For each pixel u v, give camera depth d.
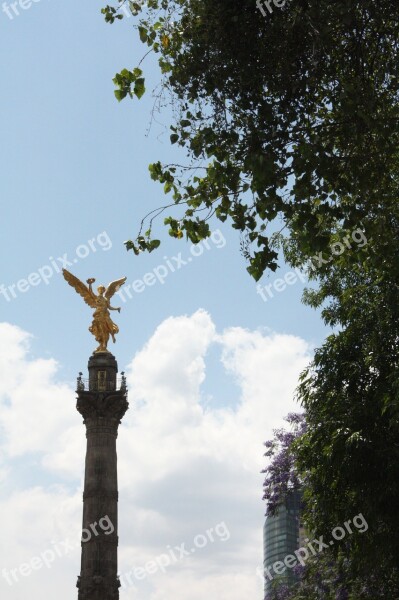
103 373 87.56
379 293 36.16
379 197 27.45
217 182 26.98
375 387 36.75
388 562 36.16
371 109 25.39
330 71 26.69
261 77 25.97
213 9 25.84
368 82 26.72
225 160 27.12
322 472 37.22
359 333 37.28
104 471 83.56
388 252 27.41
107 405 85.44
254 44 25.83
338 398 37.72
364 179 26.39
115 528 82.25
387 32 26.72
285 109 26.11
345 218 26.53
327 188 26.38
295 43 25.92
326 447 36.09
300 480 54.47
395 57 26.36
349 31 26.27
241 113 26.30
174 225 28.11
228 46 25.83
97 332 90.25
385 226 27.22
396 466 34.59
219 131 26.28
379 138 25.69
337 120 26.89
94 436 84.94
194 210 27.92
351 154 26.64
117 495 83.62
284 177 25.78
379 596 41.31
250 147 25.75
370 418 35.94
